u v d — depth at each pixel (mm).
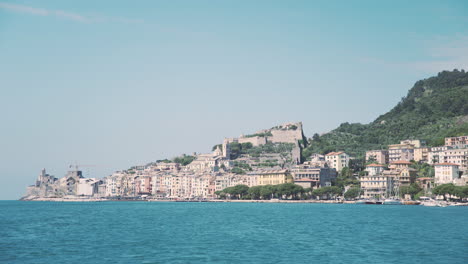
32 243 170750
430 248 156625
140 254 146125
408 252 149000
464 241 172750
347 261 134375
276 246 161625
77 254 146375
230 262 133375
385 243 168125
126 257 141125
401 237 184500
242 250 153250
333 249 154875
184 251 151375
